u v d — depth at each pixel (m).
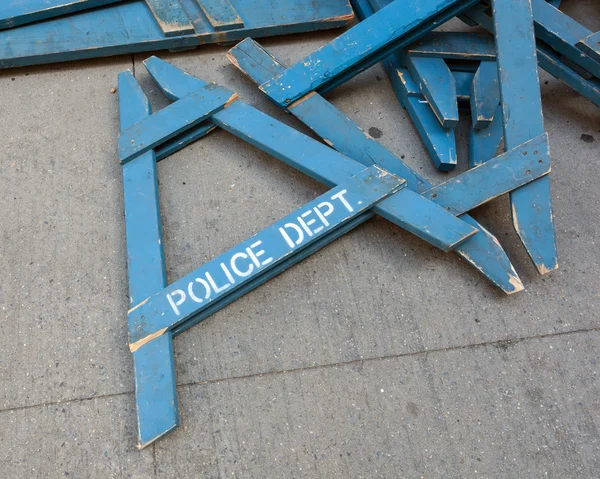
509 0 2.59
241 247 2.29
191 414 2.08
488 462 2.01
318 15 3.19
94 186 2.63
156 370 2.08
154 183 2.53
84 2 3.03
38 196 2.60
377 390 2.14
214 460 2.00
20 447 2.01
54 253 2.44
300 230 2.33
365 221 2.54
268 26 3.13
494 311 2.33
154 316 2.16
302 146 2.56
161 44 3.06
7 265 2.40
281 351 2.22
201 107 2.69
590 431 2.07
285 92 2.73
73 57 3.03
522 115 2.44
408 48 2.85
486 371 2.19
